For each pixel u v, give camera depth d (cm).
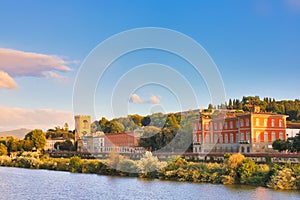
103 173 7162
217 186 5353
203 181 5741
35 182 6506
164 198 4669
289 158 5978
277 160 6147
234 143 9431
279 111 15400
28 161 9712
